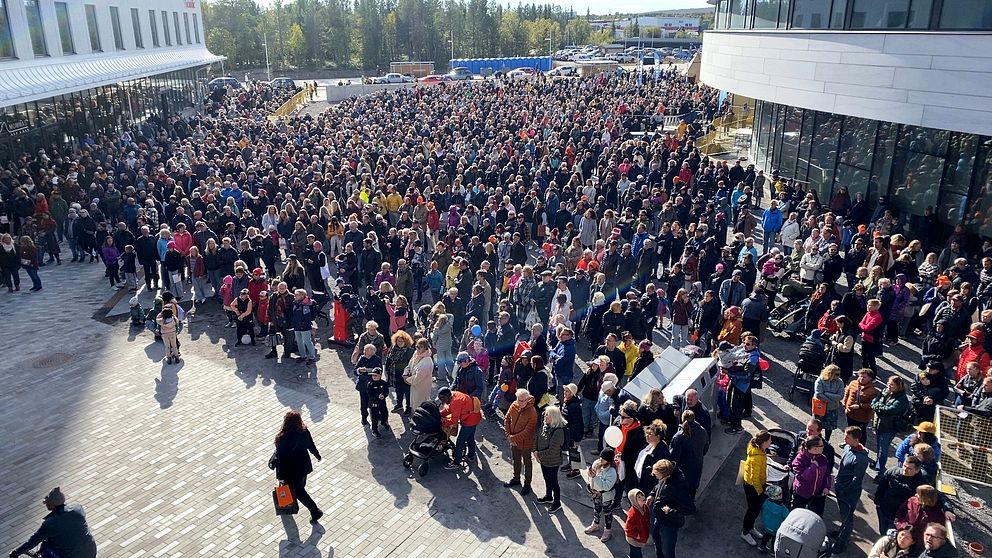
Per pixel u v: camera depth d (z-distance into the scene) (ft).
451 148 99.14
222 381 44.16
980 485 32.35
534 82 192.85
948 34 52.49
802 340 49.42
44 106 89.10
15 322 53.62
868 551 28.89
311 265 56.70
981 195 56.03
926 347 42.22
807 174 81.25
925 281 49.93
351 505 32.19
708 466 34.19
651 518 27.40
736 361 37.11
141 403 41.22
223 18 353.51
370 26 374.63
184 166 86.94
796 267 53.62
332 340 49.75
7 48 80.79
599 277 46.57
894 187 65.46
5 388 42.93
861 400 33.14
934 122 54.75
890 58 57.62
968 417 32.53
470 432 34.73
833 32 63.46
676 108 142.92
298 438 29.94
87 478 33.81
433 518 31.35
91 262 69.15
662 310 49.98
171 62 140.67
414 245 57.82
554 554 29.09
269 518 31.14
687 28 644.27
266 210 69.97
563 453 36.04
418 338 41.01
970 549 28.27
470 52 415.85
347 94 225.56
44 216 66.64
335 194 75.82
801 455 28.27
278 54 359.87
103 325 53.06
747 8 85.40
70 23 98.43
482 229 61.00
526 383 35.99
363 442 37.50
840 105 63.62
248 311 48.93
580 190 74.08
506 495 33.17
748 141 121.60
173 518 30.99
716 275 48.62
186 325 53.42
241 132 115.03
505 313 42.32
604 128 110.01
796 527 26.12
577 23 567.18
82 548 25.82
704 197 71.05
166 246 58.13
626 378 41.09
